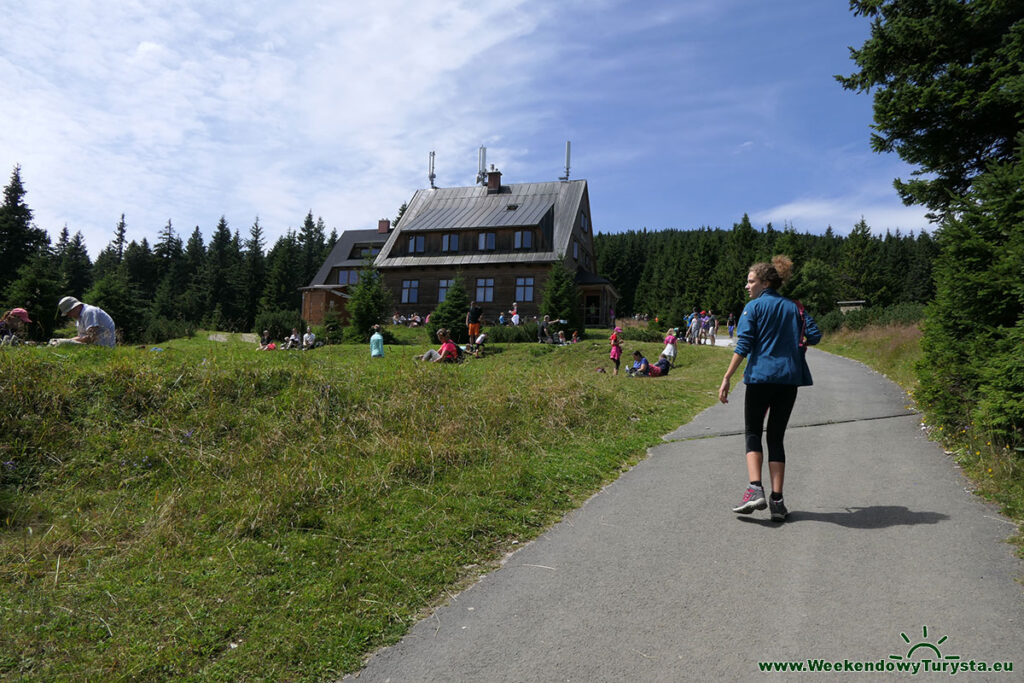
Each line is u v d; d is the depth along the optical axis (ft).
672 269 284.20
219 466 18.86
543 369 34.71
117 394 21.63
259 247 270.26
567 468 19.85
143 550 13.33
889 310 87.97
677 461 20.89
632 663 9.26
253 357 29.12
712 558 12.76
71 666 9.24
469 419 24.20
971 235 20.70
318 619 10.72
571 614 10.84
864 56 39.78
